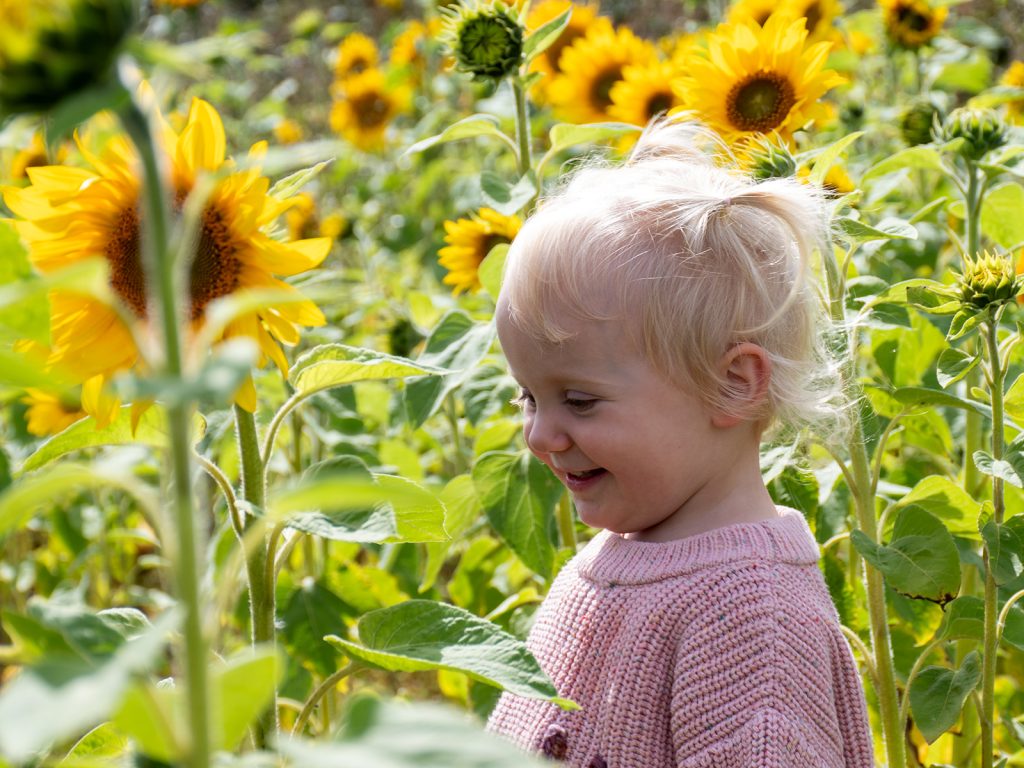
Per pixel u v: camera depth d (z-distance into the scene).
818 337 2.38
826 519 2.92
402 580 3.82
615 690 2.16
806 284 2.28
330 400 3.62
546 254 2.16
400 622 1.78
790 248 2.26
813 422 2.32
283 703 2.64
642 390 2.13
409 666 1.68
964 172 3.72
